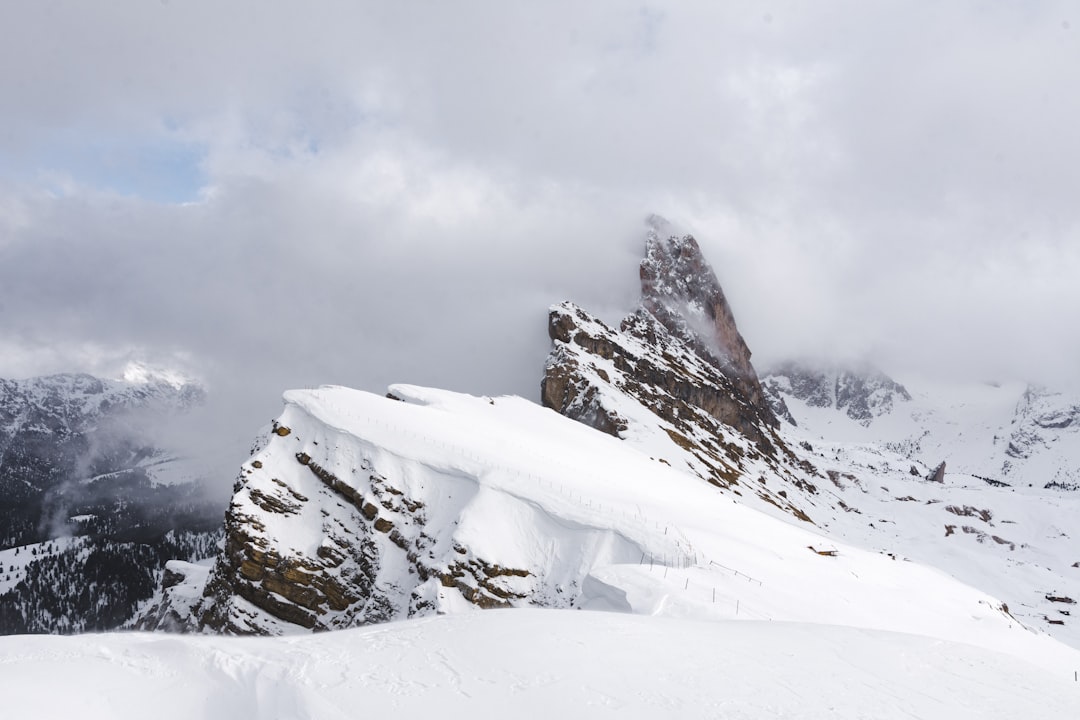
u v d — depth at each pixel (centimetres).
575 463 8000
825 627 3112
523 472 6644
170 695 2331
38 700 2234
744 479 14538
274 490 6750
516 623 2908
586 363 15638
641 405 15100
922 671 2611
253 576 6294
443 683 2306
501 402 10581
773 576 5503
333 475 6738
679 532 5800
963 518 17075
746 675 2469
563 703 2183
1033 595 12312
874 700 2339
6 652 2598
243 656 2544
